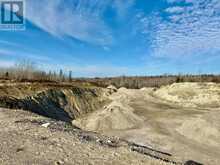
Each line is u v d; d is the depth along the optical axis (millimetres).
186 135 27312
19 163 6773
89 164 7285
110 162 7645
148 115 40844
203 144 23781
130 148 10406
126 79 150375
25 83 47531
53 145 8891
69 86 55812
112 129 31047
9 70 77812
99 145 9844
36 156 7527
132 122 33406
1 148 7859
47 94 41250
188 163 10906
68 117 39062
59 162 7172
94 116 36469
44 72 88875
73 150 8547
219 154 20812
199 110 46469
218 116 30125
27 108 30672
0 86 37031
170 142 24359
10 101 29062
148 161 8164
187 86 73188
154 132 28781
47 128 11812
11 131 10422
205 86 70062
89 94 59688
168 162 8789
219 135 24797
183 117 38219
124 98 65875
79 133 12484
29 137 9680
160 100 67375
